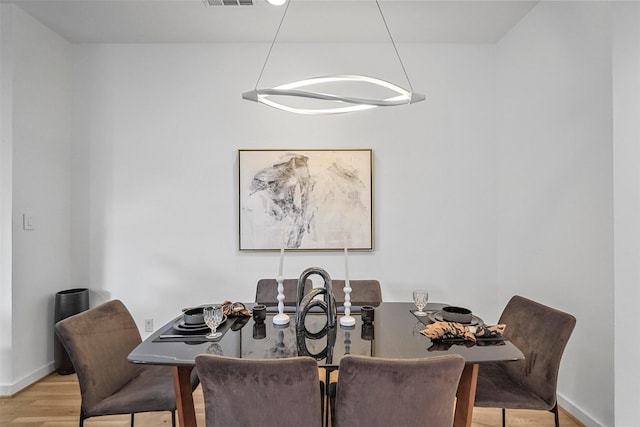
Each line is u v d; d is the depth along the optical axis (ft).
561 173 7.77
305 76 10.43
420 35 10.02
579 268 7.21
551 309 5.83
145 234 10.39
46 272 9.44
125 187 10.36
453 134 10.45
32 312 8.99
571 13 7.41
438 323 5.46
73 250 10.33
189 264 10.42
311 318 6.55
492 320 10.45
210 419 4.17
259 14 8.93
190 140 10.39
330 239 10.35
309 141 10.42
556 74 7.91
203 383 4.05
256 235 10.34
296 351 4.86
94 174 10.36
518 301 6.63
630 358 6.05
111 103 10.36
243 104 10.41
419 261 10.46
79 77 10.37
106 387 5.53
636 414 6.05
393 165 10.44
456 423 5.27
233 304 6.77
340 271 10.43
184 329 5.62
